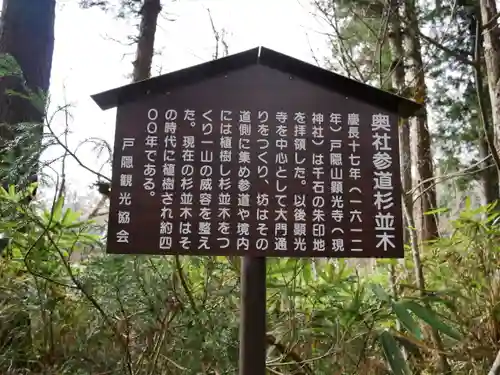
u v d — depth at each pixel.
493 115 3.20
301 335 2.34
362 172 1.98
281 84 2.02
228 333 2.12
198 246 1.89
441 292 2.47
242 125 1.98
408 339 2.40
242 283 1.91
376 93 2.02
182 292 2.34
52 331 2.28
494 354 2.44
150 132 1.96
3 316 2.34
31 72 3.80
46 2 4.01
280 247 1.90
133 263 2.23
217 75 2.01
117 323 2.27
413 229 2.83
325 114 2.01
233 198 1.93
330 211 1.94
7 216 2.44
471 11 3.79
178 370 2.21
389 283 3.03
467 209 2.80
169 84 1.99
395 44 3.76
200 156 1.96
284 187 1.95
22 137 2.37
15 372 2.24
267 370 2.32
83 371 2.13
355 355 2.43
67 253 2.55
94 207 2.69
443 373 2.56
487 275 2.69
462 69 7.77
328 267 2.54
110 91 1.94
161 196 1.92
